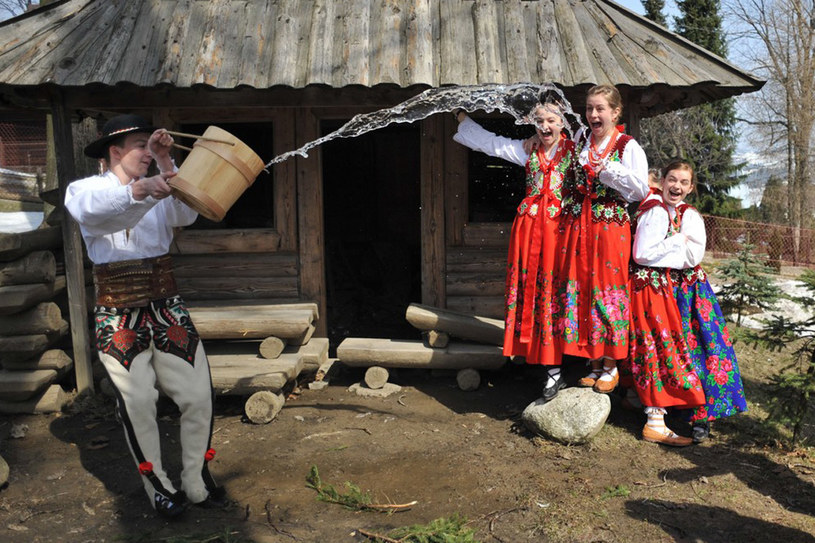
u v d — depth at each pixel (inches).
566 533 117.0
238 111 205.8
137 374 115.9
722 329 157.2
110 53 175.2
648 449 152.4
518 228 161.5
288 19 184.7
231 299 211.0
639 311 155.3
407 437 160.9
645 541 114.7
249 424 170.7
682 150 988.6
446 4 189.0
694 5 1035.9
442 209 208.1
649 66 175.3
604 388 156.7
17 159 459.5
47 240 188.1
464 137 171.9
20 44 177.3
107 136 114.0
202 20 183.9
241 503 129.6
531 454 150.0
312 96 182.5
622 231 152.4
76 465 149.2
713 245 677.3
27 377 177.2
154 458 120.3
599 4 191.8
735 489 133.5
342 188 360.2
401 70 173.2
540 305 158.9
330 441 159.5
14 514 127.0
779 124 861.8
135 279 116.9
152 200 107.7
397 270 347.6
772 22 814.5
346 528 119.6
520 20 184.7
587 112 149.3
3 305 170.4
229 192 107.9
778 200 908.0
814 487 135.3
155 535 117.7
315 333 213.2
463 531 116.1
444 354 189.9
